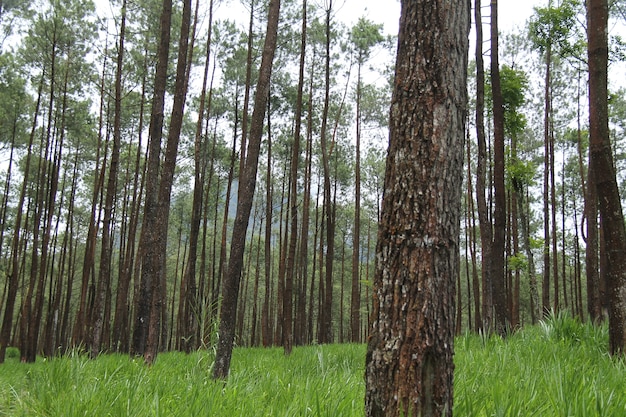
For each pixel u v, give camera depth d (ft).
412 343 7.50
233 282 19.45
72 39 52.39
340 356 25.16
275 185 91.61
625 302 17.25
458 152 8.36
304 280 72.74
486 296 28.76
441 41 8.50
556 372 11.76
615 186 18.29
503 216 29.30
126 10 45.75
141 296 25.54
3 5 48.75
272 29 22.31
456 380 13.15
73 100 60.49
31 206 80.89
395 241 7.95
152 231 26.66
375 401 7.66
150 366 22.24
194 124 71.00
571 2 41.68
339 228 108.06
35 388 14.64
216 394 11.92
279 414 10.28
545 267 62.44
